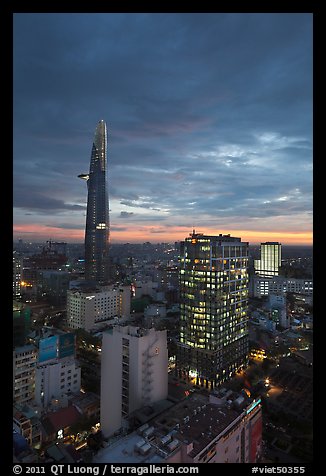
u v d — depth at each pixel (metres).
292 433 114.19
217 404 87.62
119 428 107.19
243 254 184.38
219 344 164.38
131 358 111.31
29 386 134.88
